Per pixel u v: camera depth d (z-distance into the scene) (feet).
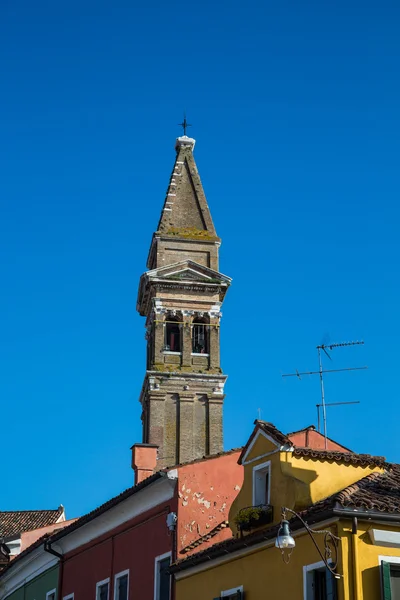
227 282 259.60
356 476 80.89
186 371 250.57
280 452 81.05
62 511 209.36
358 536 69.36
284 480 79.82
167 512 101.50
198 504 99.91
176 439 244.42
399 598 68.64
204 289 258.37
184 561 91.61
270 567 78.18
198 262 267.59
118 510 112.06
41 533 175.52
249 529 82.28
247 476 86.84
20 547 175.01
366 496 72.74
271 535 77.20
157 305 256.11
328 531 70.03
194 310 257.34
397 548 69.92
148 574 103.04
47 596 136.67
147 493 104.78
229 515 88.22
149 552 104.17
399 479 80.64
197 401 249.75
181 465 101.09
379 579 68.59
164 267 257.55
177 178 281.33
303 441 105.29
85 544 124.47
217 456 103.04
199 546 96.02
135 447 122.42
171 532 98.68
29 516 208.23
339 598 67.77
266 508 81.10
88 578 121.29
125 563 110.22
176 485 100.12
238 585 82.94
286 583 75.15
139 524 108.27
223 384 252.42
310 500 77.30
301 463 80.59
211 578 88.17
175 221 273.33
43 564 141.08
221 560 86.17
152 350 256.52
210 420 248.32
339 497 70.38
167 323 257.14
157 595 99.91
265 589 78.38
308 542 73.05
